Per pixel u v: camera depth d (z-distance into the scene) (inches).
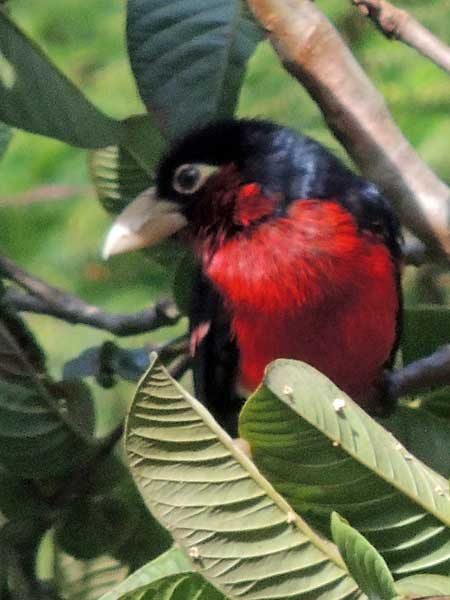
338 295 309.6
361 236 310.7
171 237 332.2
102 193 336.8
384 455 209.5
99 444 289.3
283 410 206.2
